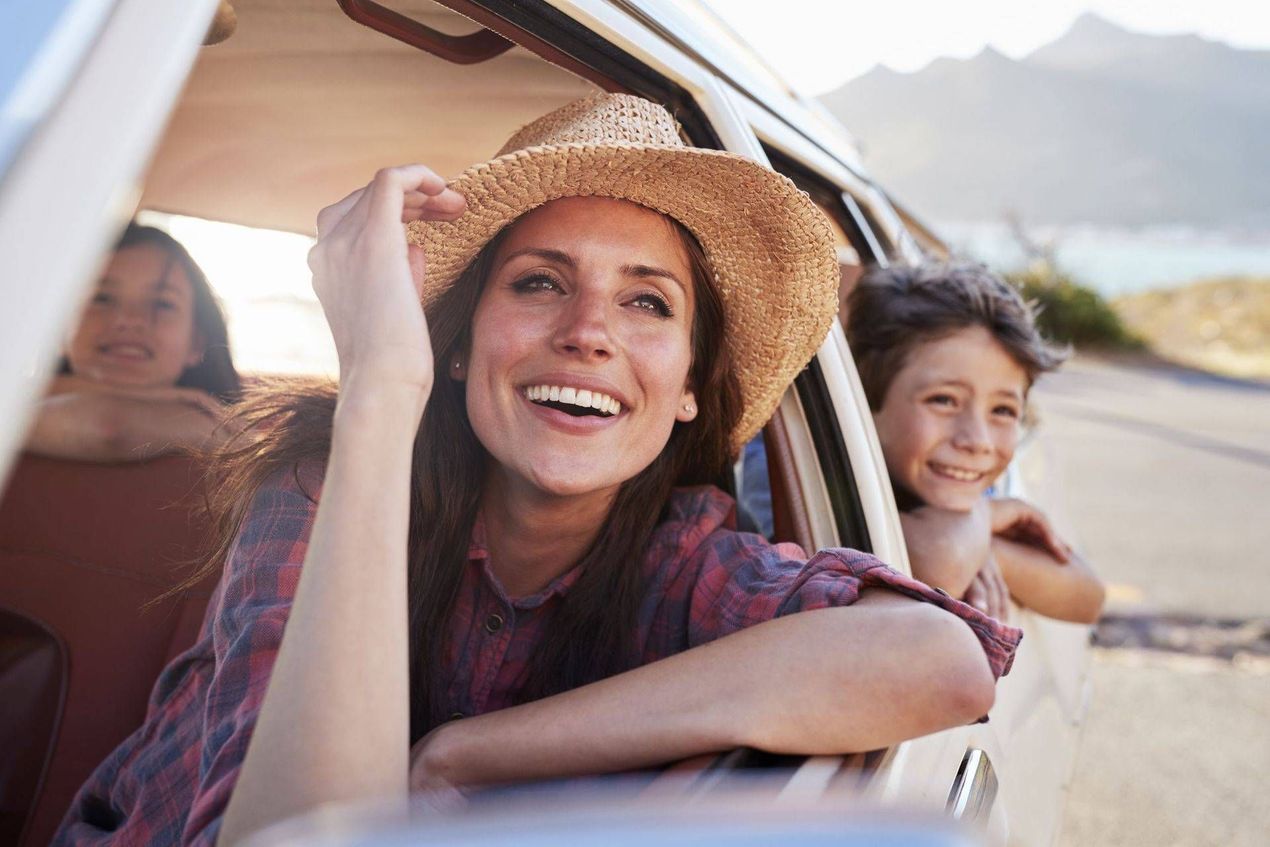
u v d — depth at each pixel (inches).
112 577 77.7
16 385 24.9
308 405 59.3
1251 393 633.6
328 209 50.3
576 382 55.8
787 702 45.8
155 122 28.9
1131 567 264.5
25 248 25.8
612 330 56.7
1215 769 162.4
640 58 63.7
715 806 24.6
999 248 756.0
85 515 78.5
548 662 60.2
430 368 44.7
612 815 24.0
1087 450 422.6
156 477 80.0
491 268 58.9
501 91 79.6
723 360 64.2
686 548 61.7
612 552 61.0
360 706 38.1
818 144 102.3
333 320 47.5
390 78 78.3
